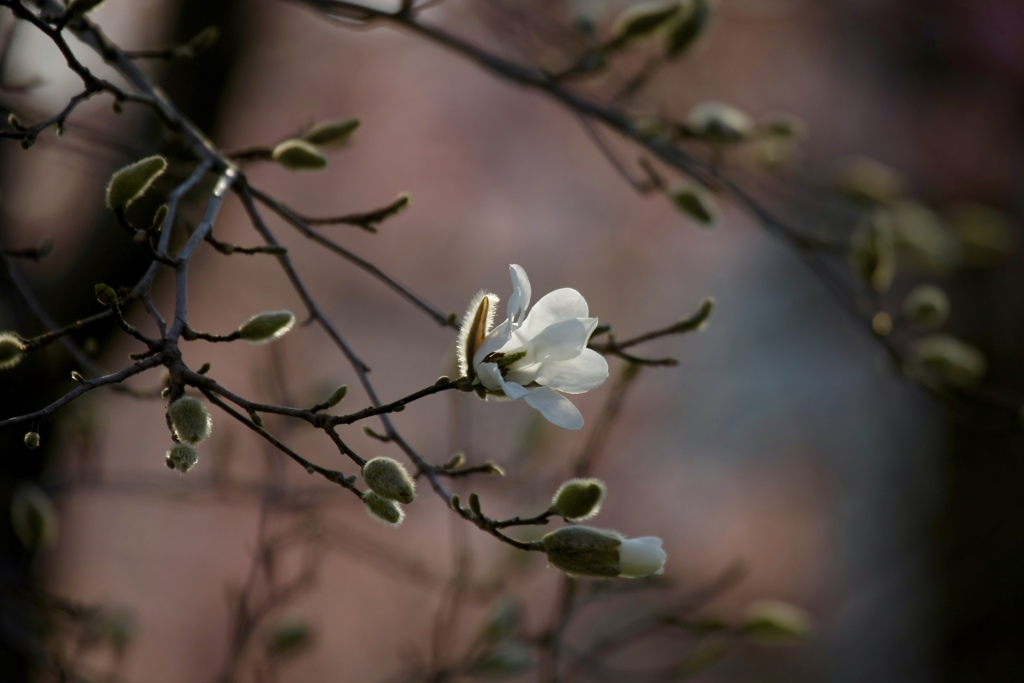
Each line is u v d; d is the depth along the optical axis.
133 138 4.96
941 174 9.36
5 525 4.42
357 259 2.75
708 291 13.40
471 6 5.66
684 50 4.04
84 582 10.34
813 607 12.16
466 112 12.88
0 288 3.88
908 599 9.41
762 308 13.39
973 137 9.16
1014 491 8.12
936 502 9.03
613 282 13.34
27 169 5.07
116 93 2.43
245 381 10.72
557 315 2.15
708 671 10.78
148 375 8.06
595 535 2.07
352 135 3.11
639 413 12.71
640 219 13.24
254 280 10.47
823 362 13.08
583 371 2.13
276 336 2.10
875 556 10.92
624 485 12.71
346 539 4.53
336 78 11.44
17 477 4.44
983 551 8.17
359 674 10.04
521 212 13.30
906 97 9.46
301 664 8.97
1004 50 8.59
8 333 1.95
